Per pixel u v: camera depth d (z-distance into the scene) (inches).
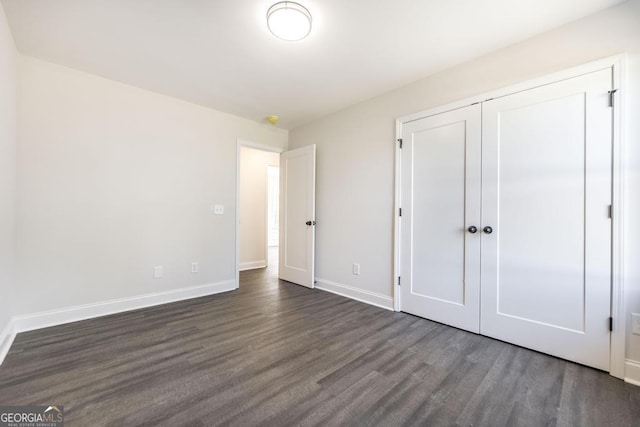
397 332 91.8
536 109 78.8
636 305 64.9
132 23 74.5
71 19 72.9
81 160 100.4
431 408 56.2
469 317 92.0
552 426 51.7
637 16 65.6
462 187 93.6
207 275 134.1
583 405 57.2
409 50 86.7
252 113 140.6
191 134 128.0
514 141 82.7
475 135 90.4
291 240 158.4
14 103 85.0
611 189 67.9
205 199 133.0
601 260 69.2
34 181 91.8
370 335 89.6
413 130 106.7
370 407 56.4
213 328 94.4
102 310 105.0
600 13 69.9
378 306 117.3
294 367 70.6
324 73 100.8
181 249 125.5
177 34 79.0
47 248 94.3
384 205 117.0
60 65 95.8
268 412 54.6
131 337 86.7
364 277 124.3
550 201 76.6
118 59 92.3
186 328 94.1
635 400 58.7
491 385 63.8
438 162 99.7
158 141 118.3
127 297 111.0
